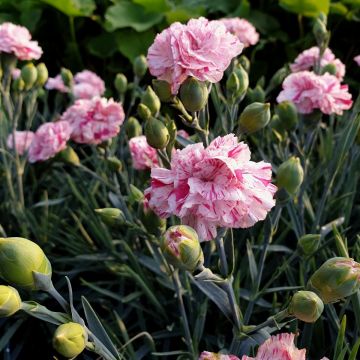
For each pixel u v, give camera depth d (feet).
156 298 1.67
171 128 1.31
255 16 3.18
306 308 1.09
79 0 3.17
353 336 1.45
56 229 1.95
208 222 1.12
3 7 3.33
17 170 1.90
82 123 1.73
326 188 1.57
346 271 1.10
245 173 1.09
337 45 3.30
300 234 1.60
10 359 1.66
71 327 1.05
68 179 1.94
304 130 1.69
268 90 2.00
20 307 1.07
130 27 3.11
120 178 2.09
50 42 3.43
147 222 1.36
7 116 2.31
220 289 1.28
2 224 2.07
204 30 1.24
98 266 1.82
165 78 1.28
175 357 1.65
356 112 1.52
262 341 1.23
